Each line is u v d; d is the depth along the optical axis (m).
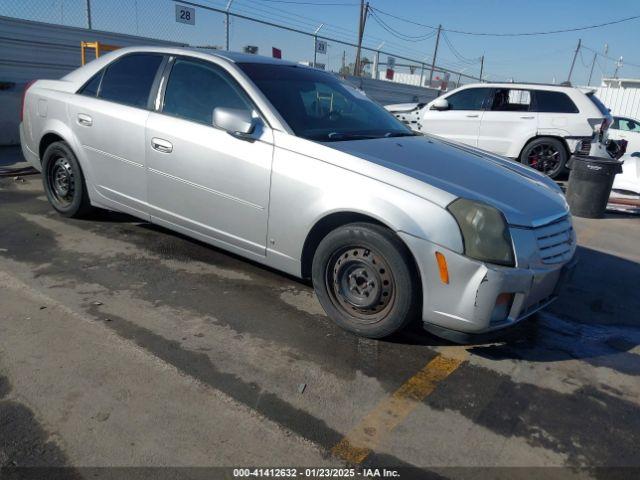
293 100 3.69
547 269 2.98
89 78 4.55
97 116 4.30
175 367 2.79
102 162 4.35
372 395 2.70
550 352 3.29
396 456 2.29
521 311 2.94
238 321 3.32
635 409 2.75
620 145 10.59
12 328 3.04
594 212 7.10
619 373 3.10
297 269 3.40
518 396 2.79
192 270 4.04
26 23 9.20
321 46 15.48
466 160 3.60
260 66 3.89
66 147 4.62
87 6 10.03
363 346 3.15
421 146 3.75
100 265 4.00
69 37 9.88
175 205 3.91
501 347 3.30
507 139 9.64
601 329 3.68
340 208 3.06
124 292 3.60
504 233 2.80
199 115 3.76
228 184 3.54
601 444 2.46
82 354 2.84
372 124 4.05
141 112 4.04
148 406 2.47
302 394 2.65
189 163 3.72
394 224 2.88
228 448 2.25
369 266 3.04
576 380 2.99
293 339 3.16
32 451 2.15
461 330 2.87
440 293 2.85
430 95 21.78
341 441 2.35
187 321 3.27
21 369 2.67
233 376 2.75
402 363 3.01
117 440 2.25
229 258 4.32
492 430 2.50
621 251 5.65
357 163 3.11
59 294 3.49
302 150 3.27
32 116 4.92
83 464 2.11
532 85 9.55
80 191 4.66
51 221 4.89
